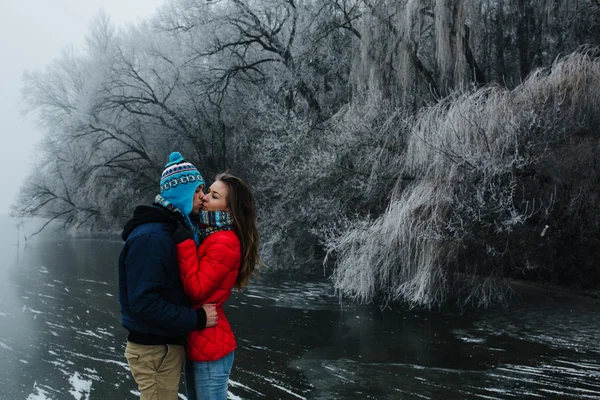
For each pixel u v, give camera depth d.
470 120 8.81
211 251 2.81
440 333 7.63
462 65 10.70
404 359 6.39
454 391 5.21
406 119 9.77
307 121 13.02
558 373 5.73
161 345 2.71
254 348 6.96
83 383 5.63
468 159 8.63
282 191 12.59
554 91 9.01
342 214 11.20
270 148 12.94
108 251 20.33
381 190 10.76
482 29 13.05
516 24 12.75
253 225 3.08
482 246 9.20
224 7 18.67
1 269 15.15
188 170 2.85
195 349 2.82
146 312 2.58
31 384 5.60
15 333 7.88
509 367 5.97
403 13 11.47
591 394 5.08
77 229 26.77
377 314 8.98
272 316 8.93
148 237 2.65
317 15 15.27
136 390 5.43
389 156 10.84
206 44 19.00
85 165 23.42
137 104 22.34
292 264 13.25
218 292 2.85
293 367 6.12
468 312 8.92
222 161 20.45
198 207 2.97
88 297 10.91
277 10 17.95
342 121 11.55
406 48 11.40
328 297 10.57
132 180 23.03
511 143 8.71
